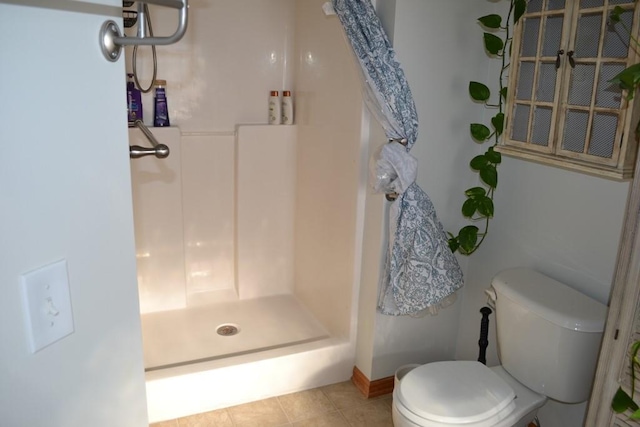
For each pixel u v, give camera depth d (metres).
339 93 2.30
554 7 1.69
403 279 2.00
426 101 2.03
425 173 2.11
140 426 0.99
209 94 2.69
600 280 1.73
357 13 1.87
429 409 1.61
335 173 2.39
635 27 1.43
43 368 0.74
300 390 2.32
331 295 2.53
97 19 0.77
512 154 1.87
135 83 2.45
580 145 1.64
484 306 2.20
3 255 0.67
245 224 2.85
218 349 2.45
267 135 2.77
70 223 0.77
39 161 0.70
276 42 2.75
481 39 2.05
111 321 0.87
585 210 1.76
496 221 2.14
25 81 0.67
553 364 1.67
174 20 2.53
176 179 2.61
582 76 1.61
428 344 2.36
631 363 1.26
